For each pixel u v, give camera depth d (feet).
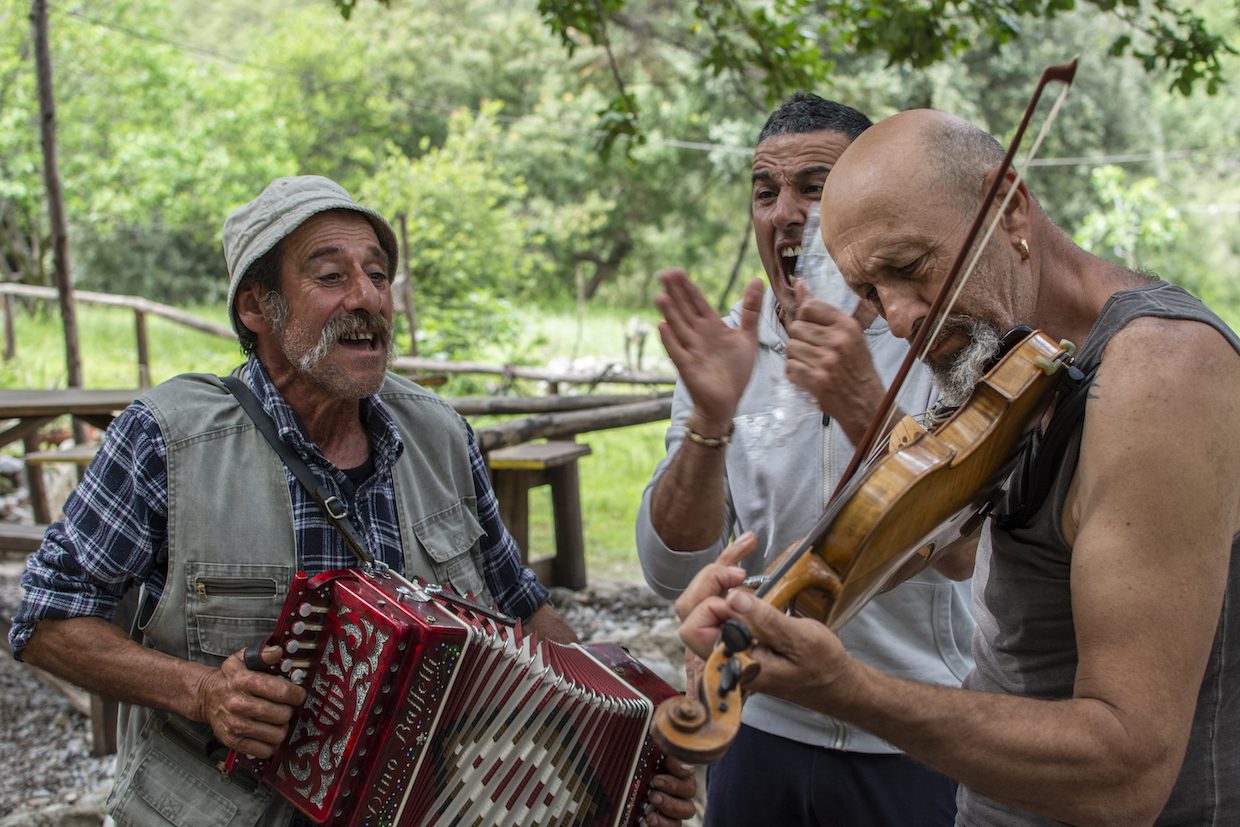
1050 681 5.36
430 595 6.25
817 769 7.42
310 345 6.81
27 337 52.29
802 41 19.88
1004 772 4.40
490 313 48.55
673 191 93.09
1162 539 4.41
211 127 65.82
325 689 5.97
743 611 4.19
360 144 87.30
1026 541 5.20
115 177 63.46
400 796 5.92
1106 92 83.15
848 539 4.42
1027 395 4.71
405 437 7.44
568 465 19.93
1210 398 4.50
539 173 89.92
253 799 6.37
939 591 7.33
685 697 4.09
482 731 6.14
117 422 6.77
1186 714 4.43
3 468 26.48
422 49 96.84
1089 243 67.10
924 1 20.42
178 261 82.12
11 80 58.59
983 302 4.89
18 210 62.08
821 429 7.20
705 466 6.20
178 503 6.58
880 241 4.95
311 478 6.79
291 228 6.77
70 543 6.59
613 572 22.06
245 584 6.63
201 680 6.27
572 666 6.72
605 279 96.48
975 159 4.95
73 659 6.49
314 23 88.43
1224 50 17.88
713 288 90.07
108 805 6.68
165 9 66.74
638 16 66.39
